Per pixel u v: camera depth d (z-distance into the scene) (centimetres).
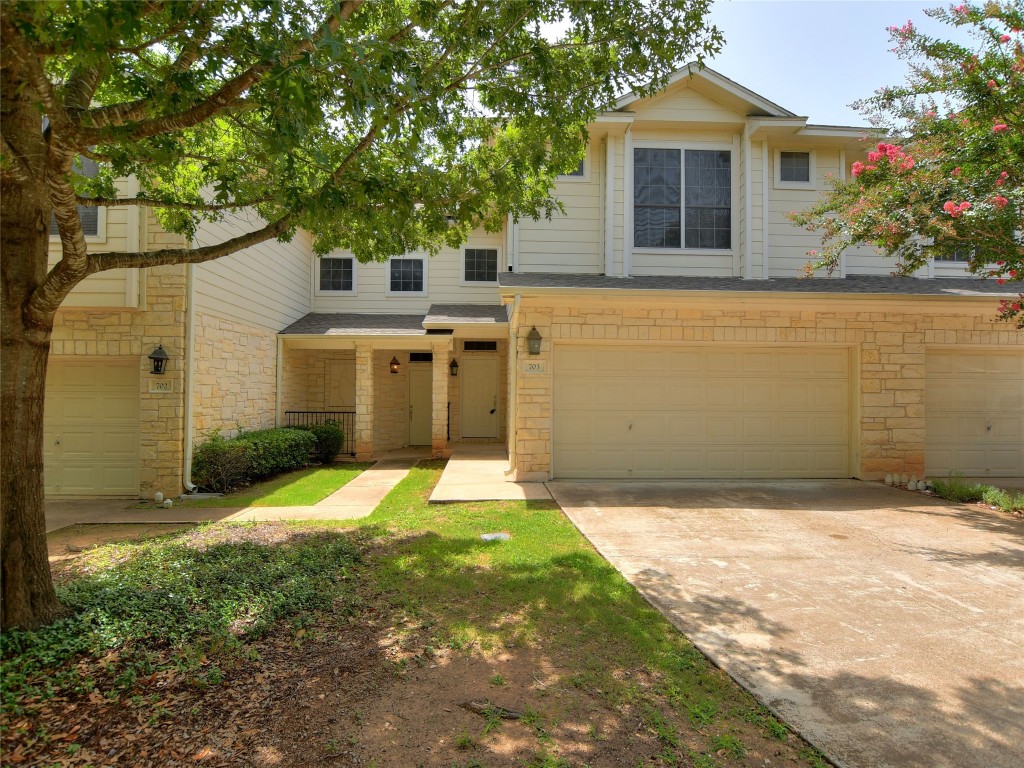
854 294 834
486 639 345
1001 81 631
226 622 352
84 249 350
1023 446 949
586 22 476
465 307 1410
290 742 245
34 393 340
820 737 250
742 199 1005
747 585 441
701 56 496
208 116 364
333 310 1441
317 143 494
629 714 268
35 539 336
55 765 227
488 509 701
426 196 569
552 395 876
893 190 689
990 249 646
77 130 334
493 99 505
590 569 471
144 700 272
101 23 259
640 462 889
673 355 895
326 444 1212
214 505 762
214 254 427
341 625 363
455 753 238
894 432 901
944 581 451
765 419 903
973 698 283
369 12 452
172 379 809
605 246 999
